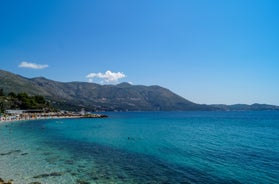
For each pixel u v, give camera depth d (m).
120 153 38.16
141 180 24.36
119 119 168.25
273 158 34.88
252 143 50.72
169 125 109.56
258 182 23.91
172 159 33.97
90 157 34.94
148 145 46.72
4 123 105.88
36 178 24.64
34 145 45.53
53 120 139.00
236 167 29.53
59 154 37.00
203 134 69.62
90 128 87.94
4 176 25.20
